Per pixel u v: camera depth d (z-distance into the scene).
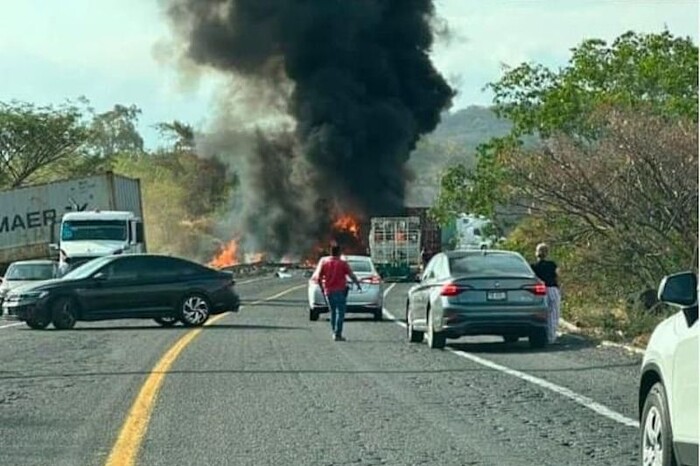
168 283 47.06
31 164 130.88
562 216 47.62
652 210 43.56
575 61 63.50
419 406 23.33
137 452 18.39
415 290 38.94
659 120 44.69
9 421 21.55
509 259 37.12
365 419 21.70
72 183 76.00
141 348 36.56
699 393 12.97
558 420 21.50
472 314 35.31
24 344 38.50
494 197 57.22
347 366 30.84
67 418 21.86
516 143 58.47
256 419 21.70
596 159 44.56
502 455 18.08
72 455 18.20
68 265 62.91
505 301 35.59
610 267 45.81
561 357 33.53
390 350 35.91
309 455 18.19
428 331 36.88
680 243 43.25
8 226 76.44
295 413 22.44
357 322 51.00
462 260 36.72
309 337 41.31
